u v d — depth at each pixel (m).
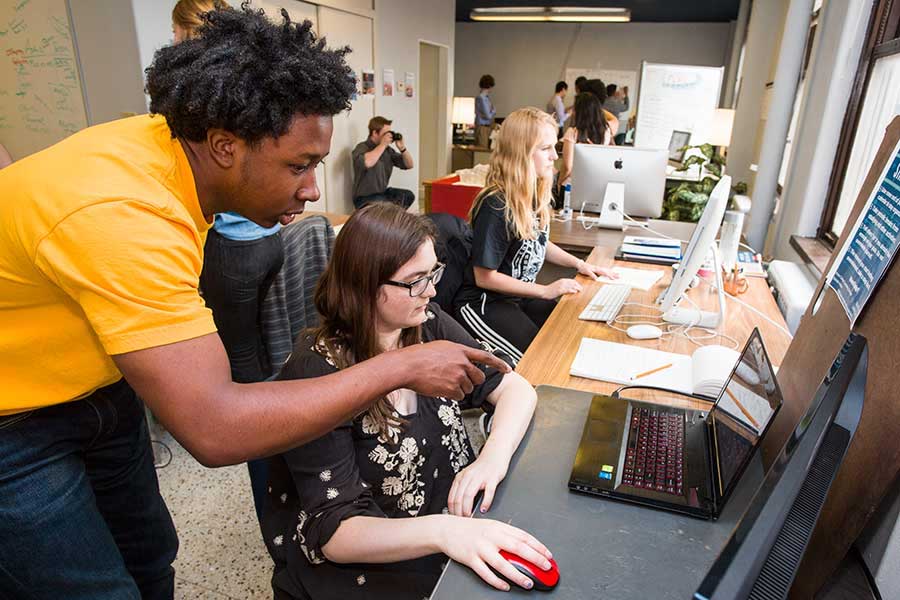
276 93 0.68
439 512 1.12
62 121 3.61
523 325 2.20
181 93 0.68
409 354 0.81
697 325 1.71
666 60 10.86
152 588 1.25
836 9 2.85
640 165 3.13
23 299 0.76
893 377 0.82
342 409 0.74
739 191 4.98
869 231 1.03
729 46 10.39
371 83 6.12
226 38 0.71
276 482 1.09
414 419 1.09
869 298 0.93
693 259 1.58
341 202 5.96
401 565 1.03
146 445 1.16
